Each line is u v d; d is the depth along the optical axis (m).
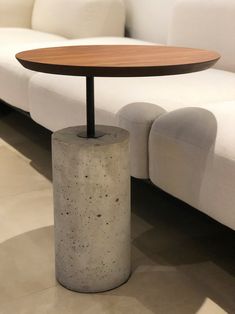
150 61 1.08
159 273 1.32
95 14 2.78
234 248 1.45
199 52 1.25
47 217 1.65
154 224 1.60
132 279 1.29
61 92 1.73
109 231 1.20
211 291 1.25
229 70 1.97
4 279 1.30
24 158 2.18
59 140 1.16
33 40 2.65
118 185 1.18
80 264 1.22
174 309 1.18
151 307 1.19
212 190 1.16
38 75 1.93
